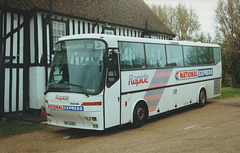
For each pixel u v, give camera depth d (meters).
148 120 10.80
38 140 7.85
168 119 10.77
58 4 13.90
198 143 6.69
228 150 6.00
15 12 12.10
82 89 7.66
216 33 30.92
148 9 25.08
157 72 10.34
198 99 13.31
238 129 8.23
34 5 12.18
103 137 7.95
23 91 12.33
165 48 10.99
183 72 12.12
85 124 7.83
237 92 22.53
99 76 7.75
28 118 11.13
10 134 8.70
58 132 8.89
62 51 8.43
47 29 12.86
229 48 29.75
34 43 12.46
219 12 30.42
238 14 29.48
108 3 19.19
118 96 8.34
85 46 8.11
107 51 8.02
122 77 8.56
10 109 11.88
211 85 14.62
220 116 10.79
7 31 11.80
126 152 6.15
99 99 7.65
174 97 11.41
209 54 14.61
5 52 11.71
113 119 8.12
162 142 6.95
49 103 8.32
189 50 12.77
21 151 6.74
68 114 7.94
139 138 7.56
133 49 9.25
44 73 12.45
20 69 12.22
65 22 13.87
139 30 19.59
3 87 11.41
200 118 10.58
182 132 8.11
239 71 32.12
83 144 7.15
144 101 9.63
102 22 15.93
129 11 20.97
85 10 15.62
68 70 8.07
